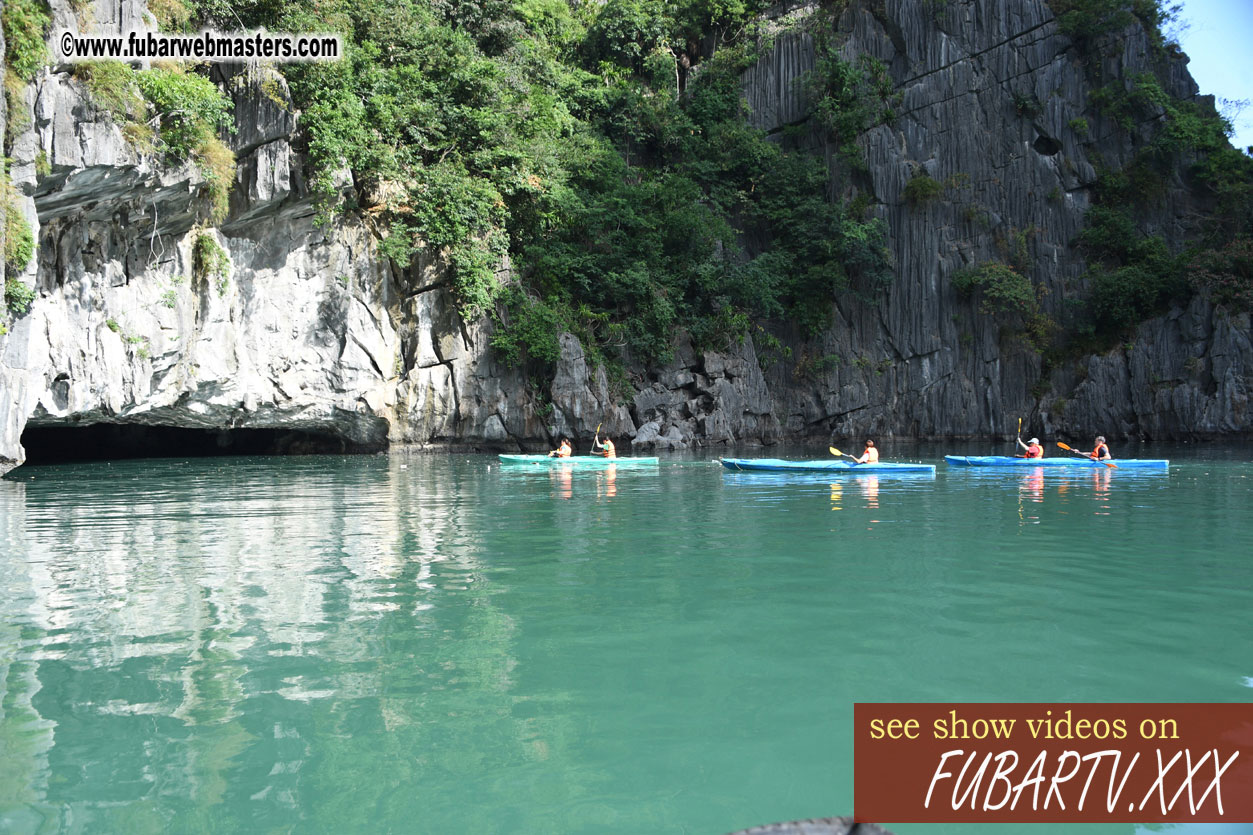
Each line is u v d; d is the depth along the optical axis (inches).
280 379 877.8
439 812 144.6
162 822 140.2
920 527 430.0
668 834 137.7
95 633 240.5
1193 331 1263.5
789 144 1499.8
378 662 217.8
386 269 964.0
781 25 1534.2
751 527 431.8
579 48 1505.9
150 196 701.9
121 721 180.1
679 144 1434.5
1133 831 141.3
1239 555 354.3
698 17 1565.0
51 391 680.4
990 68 1422.2
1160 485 632.4
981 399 1385.3
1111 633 241.0
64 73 599.2
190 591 290.0
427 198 949.8
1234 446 1151.6
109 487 628.4
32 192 595.5
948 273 1405.0
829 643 233.1
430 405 1011.3
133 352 737.6
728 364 1275.8
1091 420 1320.1
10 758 162.9
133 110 639.8
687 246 1286.9
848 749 169.6
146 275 751.1
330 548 372.5
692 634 241.8
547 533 414.6
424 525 439.5
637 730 177.5
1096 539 393.4
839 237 1389.0
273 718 182.1
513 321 1061.8
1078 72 1387.8
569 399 1093.1
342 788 152.3
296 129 836.6
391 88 946.7
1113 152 1374.3
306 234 885.8
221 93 757.3
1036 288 1376.7
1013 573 319.9
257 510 498.6
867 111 1433.3
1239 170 1317.7
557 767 161.5
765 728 178.9
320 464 861.2
